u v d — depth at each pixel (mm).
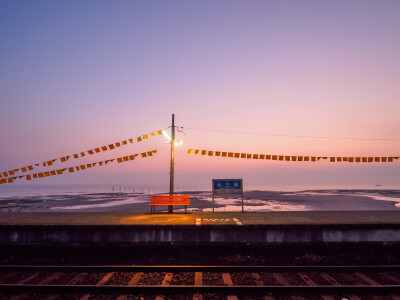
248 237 9148
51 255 9164
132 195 94625
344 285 6031
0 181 11836
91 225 9258
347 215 11969
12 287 5840
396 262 8203
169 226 9219
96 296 5648
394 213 12641
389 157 11727
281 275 6773
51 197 83812
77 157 12125
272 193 96562
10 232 9328
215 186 13711
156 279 6570
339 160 12000
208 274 6840
